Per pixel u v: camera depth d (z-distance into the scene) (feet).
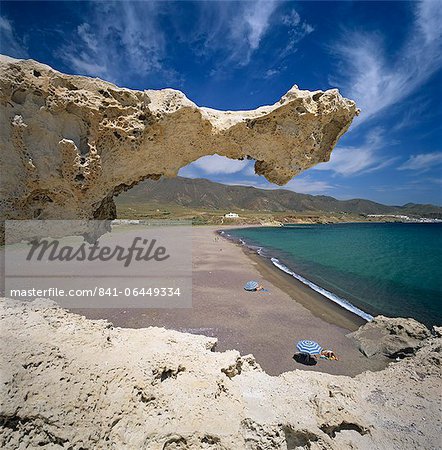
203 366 19.53
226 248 152.35
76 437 12.15
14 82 20.80
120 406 14.08
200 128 27.14
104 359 16.29
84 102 23.09
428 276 91.04
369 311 58.59
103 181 25.77
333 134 30.96
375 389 22.17
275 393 19.71
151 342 20.81
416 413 19.61
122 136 24.88
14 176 21.95
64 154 22.81
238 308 57.77
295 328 49.29
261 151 29.73
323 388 21.35
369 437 17.34
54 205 24.41
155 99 26.11
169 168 28.76
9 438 11.60
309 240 213.25
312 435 15.90
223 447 14.16
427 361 26.27
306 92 28.22
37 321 18.04
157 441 13.56
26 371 13.34
